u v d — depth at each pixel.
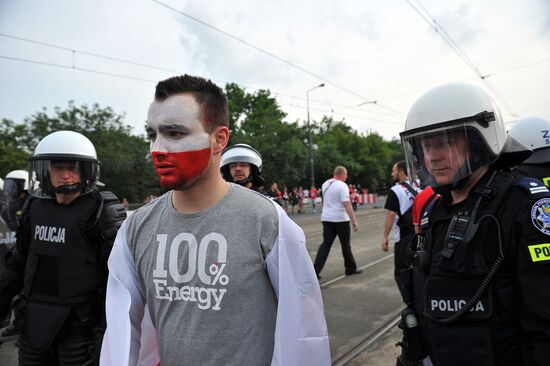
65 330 1.91
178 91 1.15
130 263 1.29
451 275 1.13
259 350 1.08
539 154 2.34
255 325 1.08
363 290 4.72
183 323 1.11
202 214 1.16
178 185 1.14
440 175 1.27
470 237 1.10
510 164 1.31
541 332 0.97
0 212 4.08
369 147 48.44
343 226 5.41
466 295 1.09
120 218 2.02
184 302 1.12
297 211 24.89
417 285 1.30
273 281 1.12
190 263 1.12
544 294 0.96
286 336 1.07
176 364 1.10
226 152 3.25
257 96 39.50
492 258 1.07
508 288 1.05
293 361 1.07
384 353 3.02
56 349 1.96
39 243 1.97
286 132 27.42
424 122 1.29
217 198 1.19
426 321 1.21
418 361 1.34
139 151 25.52
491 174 1.22
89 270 1.93
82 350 1.91
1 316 2.13
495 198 1.13
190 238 1.14
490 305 1.06
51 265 1.93
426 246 1.30
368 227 12.06
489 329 1.06
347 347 3.13
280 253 1.10
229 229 1.12
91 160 2.04
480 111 1.21
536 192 1.06
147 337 1.30
